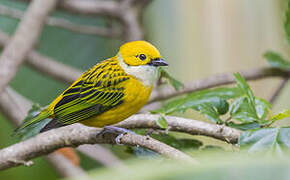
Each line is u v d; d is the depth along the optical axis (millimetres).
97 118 7887
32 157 6770
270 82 13078
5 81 10969
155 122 6297
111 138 6598
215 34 12992
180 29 13336
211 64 13094
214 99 6227
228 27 12875
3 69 11102
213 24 13008
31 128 7488
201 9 13102
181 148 6523
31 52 13070
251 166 1320
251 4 12688
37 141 6719
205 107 6094
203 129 5898
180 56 13375
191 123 5996
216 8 12953
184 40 13320
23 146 6695
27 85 13836
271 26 12672
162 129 6305
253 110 6020
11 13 13734
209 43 13086
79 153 12531
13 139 12297
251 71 11375
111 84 7785
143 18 14320
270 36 12688
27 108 11523
